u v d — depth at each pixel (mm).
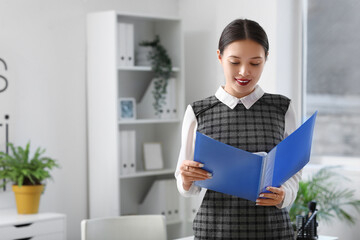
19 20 3523
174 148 4160
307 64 3848
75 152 3824
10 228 3018
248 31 1405
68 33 3773
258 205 1474
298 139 1381
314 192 3381
